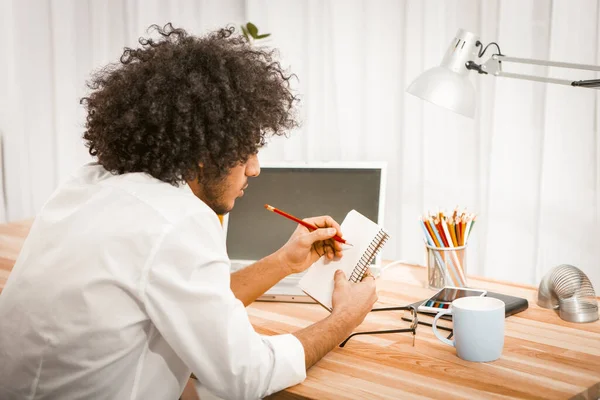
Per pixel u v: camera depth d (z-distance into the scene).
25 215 3.20
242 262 1.60
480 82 2.16
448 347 1.18
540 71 2.03
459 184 2.27
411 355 1.15
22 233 2.11
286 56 2.56
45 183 3.22
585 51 1.92
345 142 2.49
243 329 0.95
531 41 2.03
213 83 1.00
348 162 1.60
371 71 2.39
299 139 2.58
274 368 0.98
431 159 2.29
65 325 0.91
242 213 1.63
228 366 0.92
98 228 0.93
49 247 0.95
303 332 1.10
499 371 1.07
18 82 3.11
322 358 1.14
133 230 0.91
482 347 1.10
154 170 1.00
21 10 3.08
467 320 1.10
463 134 2.24
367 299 1.19
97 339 0.92
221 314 0.92
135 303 0.92
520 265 2.16
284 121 1.17
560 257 2.06
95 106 1.09
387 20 2.34
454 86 1.36
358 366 1.10
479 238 2.26
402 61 2.32
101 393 0.95
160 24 2.88
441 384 1.02
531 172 2.10
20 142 3.15
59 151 3.17
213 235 0.96
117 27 3.00
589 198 1.99
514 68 2.06
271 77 1.14
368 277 1.26
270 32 2.57
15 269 1.00
